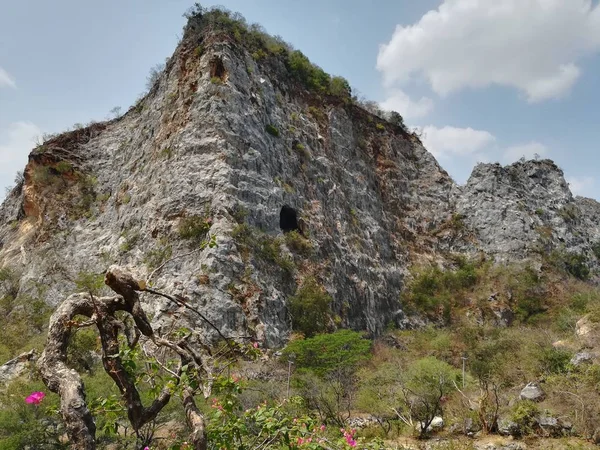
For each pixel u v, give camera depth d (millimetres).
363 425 21281
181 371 4816
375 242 48344
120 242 37031
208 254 31500
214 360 5152
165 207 35688
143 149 43250
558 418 19047
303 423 5258
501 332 39312
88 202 44906
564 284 52438
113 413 5402
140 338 5426
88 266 37875
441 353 36938
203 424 4211
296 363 26406
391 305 46062
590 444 17375
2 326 33719
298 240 38156
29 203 48344
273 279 34031
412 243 54094
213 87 39969
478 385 23859
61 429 15062
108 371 4602
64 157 47781
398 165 58656
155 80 51375
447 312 48062
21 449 14664
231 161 37000
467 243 56156
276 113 44688
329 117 51406
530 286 50812
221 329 28891
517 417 19203
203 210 34781
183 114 40281
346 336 28156
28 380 17781
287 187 40469
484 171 61406
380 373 25109
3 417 14852
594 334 27641
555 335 32656
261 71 46156
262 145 40281
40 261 40750
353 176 50594
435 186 60094
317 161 46094
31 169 47750
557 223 61000
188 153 37562
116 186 44281
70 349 15664
